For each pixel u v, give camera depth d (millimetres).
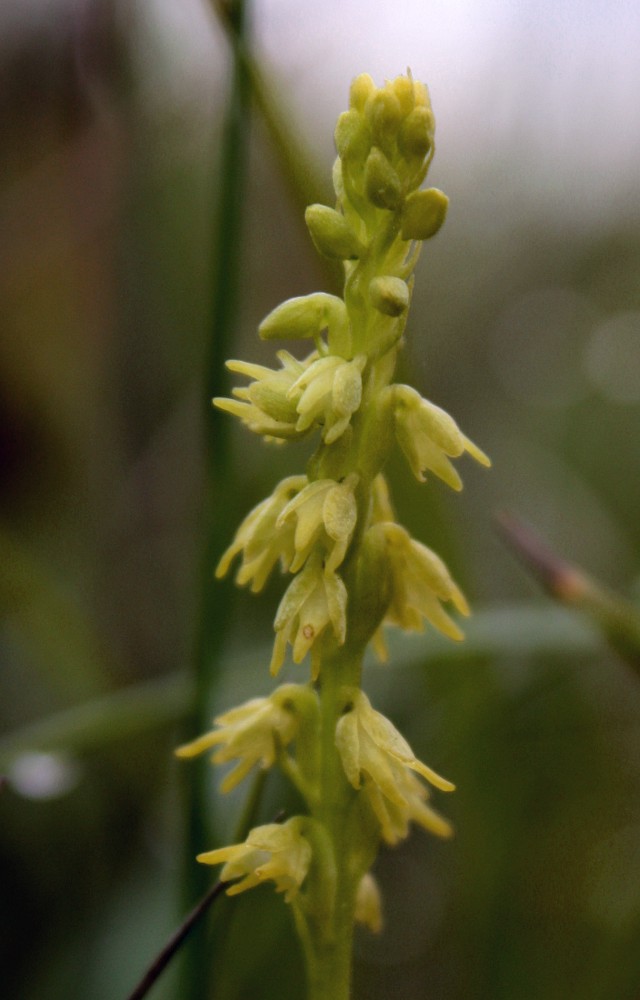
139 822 166
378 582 113
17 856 159
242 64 138
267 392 112
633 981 145
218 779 148
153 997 144
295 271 267
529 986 150
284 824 114
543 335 322
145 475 223
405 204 113
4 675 195
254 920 144
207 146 216
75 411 217
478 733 150
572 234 326
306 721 115
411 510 146
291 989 144
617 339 311
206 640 139
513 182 300
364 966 171
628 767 196
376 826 114
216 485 139
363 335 113
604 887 163
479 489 251
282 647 111
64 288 214
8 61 206
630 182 300
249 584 194
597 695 208
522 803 155
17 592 166
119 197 211
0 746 140
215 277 139
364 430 113
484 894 150
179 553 221
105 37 201
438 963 166
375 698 170
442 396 300
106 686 172
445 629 115
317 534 112
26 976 152
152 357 221
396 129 113
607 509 254
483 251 323
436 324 316
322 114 259
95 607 209
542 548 136
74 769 155
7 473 212
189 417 224
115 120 206
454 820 158
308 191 141
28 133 209
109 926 153
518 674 173
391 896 179
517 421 287
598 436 280
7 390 211
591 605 135
